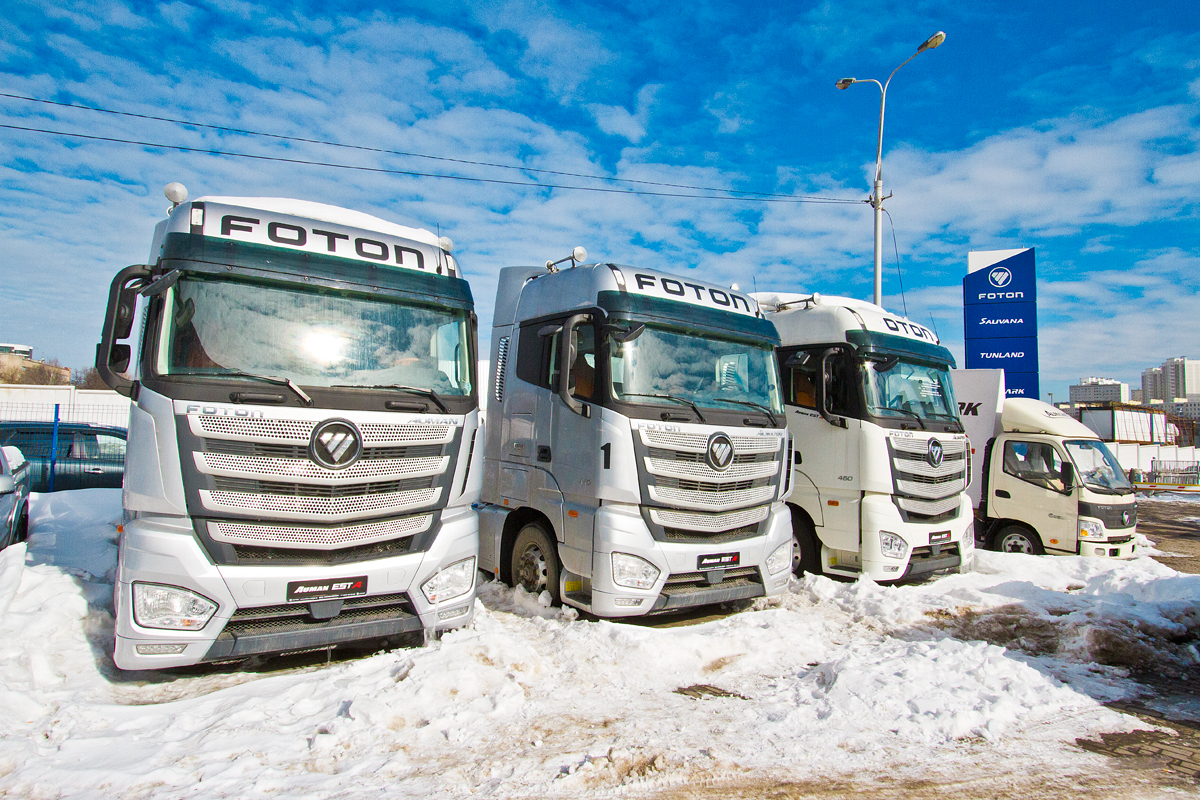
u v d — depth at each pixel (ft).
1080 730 14.89
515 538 25.05
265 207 17.80
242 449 14.67
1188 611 23.34
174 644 14.25
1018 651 20.62
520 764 12.19
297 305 16.16
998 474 37.11
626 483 19.77
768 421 23.11
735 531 21.93
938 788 12.17
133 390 14.98
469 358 18.58
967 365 60.23
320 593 15.42
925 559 27.53
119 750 11.95
